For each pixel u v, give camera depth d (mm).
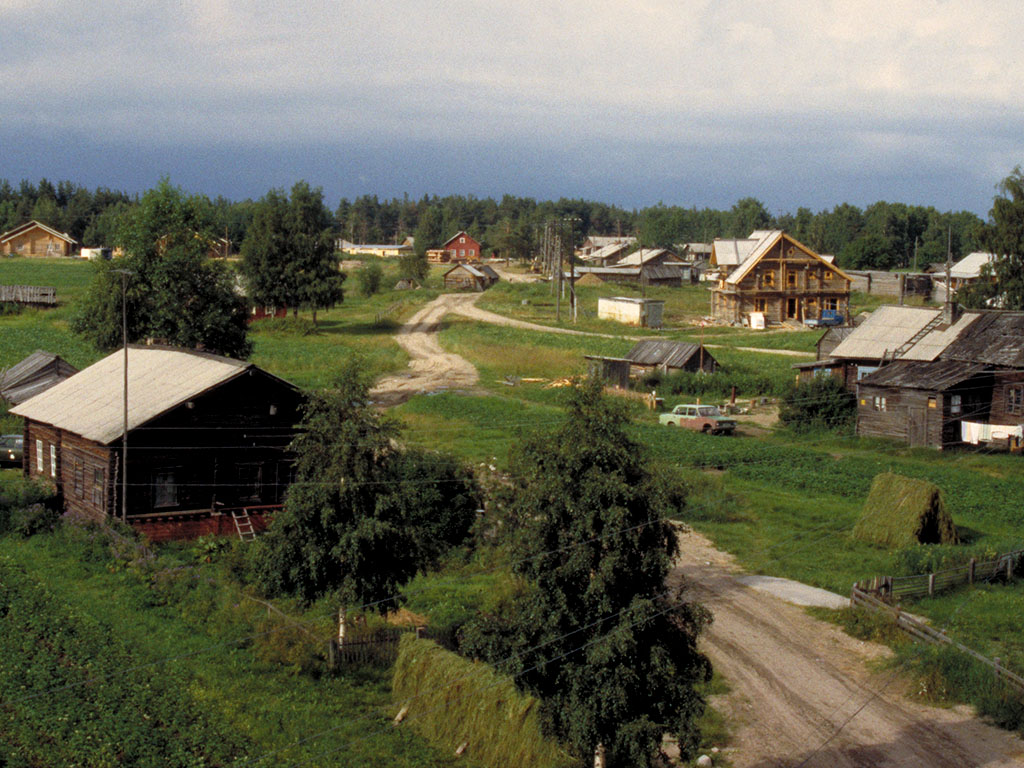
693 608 17953
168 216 60500
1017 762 20859
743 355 87000
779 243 107625
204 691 21734
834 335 69875
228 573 29906
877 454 51250
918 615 29703
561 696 17672
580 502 17391
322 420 25297
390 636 25344
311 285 99938
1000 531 38344
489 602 29031
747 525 39406
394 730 20969
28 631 24484
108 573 30578
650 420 60781
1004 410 52531
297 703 21828
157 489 35938
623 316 111188
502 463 45094
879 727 22594
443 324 109375
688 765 20359
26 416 41406
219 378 36844
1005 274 74875
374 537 24500
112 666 22547
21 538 34594
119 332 59562
